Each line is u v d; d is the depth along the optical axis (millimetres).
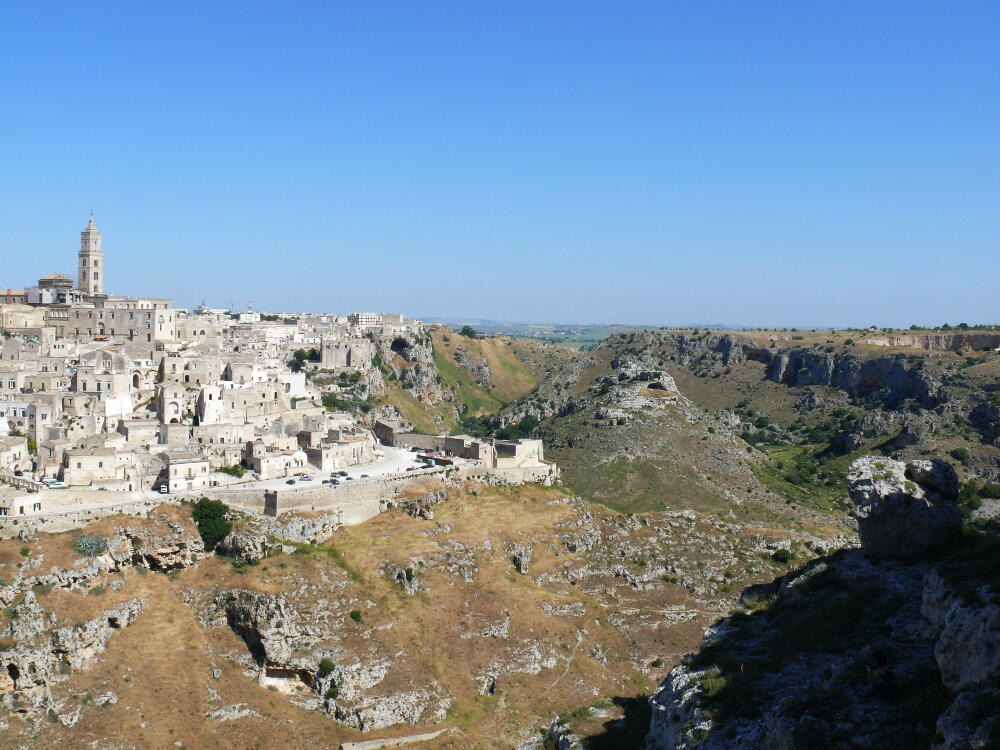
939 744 72062
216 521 195250
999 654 74812
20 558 170250
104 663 164875
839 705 85688
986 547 101125
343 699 172000
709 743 89438
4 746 147625
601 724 137375
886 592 108250
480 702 179125
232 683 172125
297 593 185250
